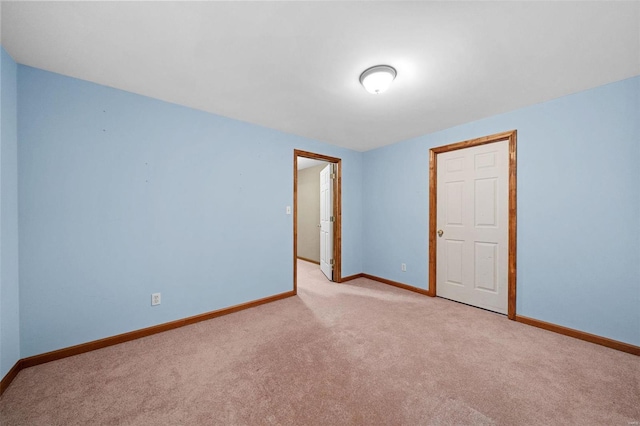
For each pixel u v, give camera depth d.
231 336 2.21
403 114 2.64
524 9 1.27
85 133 1.95
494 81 1.97
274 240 3.13
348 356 1.90
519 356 1.88
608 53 1.62
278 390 1.54
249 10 1.28
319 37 1.48
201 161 2.55
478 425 1.28
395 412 1.36
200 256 2.54
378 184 3.99
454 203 3.09
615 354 1.91
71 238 1.90
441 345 2.05
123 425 1.28
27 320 1.74
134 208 2.17
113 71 1.84
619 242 1.99
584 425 1.28
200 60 1.71
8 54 1.61
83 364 1.79
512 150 2.52
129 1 1.21
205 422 1.30
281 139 3.21
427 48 1.58
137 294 2.19
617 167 1.99
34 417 1.33
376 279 4.01
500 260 2.70
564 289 2.24
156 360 1.85
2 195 1.53
